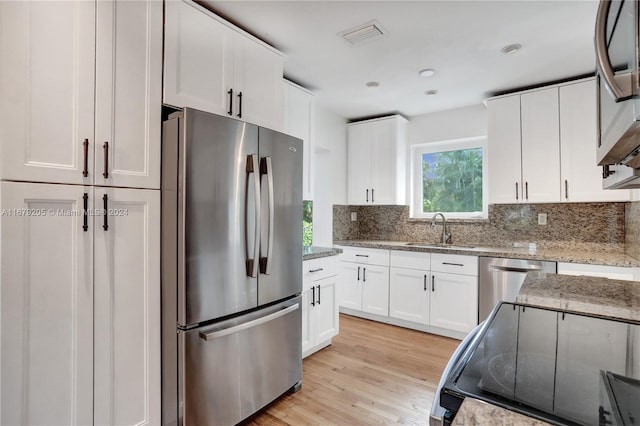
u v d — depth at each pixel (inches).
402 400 83.4
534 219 130.4
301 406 80.9
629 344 33.4
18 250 47.6
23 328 48.2
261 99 86.4
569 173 112.1
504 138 123.8
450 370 28.4
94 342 55.2
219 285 66.4
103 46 56.5
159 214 64.1
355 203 163.5
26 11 48.4
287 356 84.2
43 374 50.0
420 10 77.1
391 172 153.2
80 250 53.5
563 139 113.3
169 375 63.4
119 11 58.7
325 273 113.0
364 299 146.6
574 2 73.4
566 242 123.7
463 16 79.3
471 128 145.0
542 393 24.1
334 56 100.1
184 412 61.7
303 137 118.4
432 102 140.5
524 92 120.6
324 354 110.9
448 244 146.8
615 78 21.5
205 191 64.1
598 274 97.7
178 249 61.8
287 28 85.3
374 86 123.5
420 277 131.6
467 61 102.6
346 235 167.6
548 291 54.6
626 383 25.6
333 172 157.0
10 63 46.9
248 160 71.8
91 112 54.8
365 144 160.7
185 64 69.1
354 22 82.4
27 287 48.5
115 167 57.7
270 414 77.7
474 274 119.2
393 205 162.4
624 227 113.7
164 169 64.1
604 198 106.8
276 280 80.3
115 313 57.8
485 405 22.4
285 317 83.7
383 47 94.7
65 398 52.0
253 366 74.5
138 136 61.0
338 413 78.0
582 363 29.3
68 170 52.2
